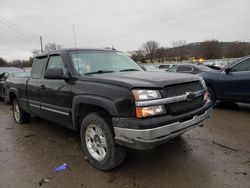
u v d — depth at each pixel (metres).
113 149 2.92
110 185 2.78
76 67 3.65
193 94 3.04
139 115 2.57
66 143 4.23
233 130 4.62
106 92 2.88
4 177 3.06
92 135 3.24
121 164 3.29
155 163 3.30
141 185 2.75
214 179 2.81
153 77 3.04
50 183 2.88
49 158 3.60
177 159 3.39
